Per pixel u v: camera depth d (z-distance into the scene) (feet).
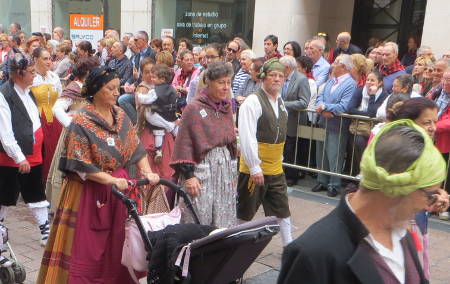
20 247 14.93
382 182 4.64
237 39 24.68
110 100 10.18
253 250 8.97
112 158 10.22
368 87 18.47
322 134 19.99
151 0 36.68
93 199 10.15
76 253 10.01
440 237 16.12
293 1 29.76
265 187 13.16
